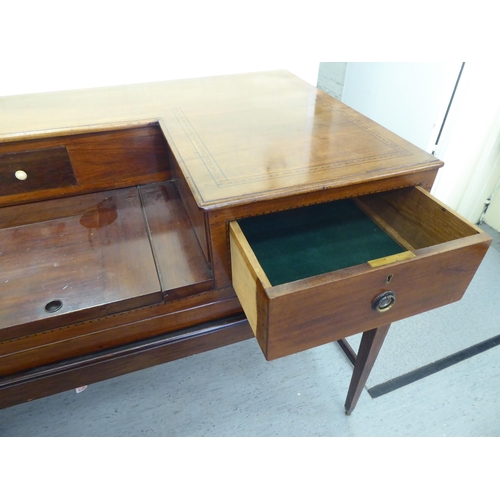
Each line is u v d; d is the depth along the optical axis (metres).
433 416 1.04
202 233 0.73
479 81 1.33
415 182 0.77
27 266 0.76
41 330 0.69
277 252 0.85
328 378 1.15
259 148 0.80
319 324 0.62
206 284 0.76
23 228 0.85
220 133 0.86
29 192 0.89
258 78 1.23
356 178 0.70
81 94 1.07
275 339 0.60
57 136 0.84
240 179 0.70
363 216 0.95
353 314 0.64
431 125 1.53
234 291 0.82
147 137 0.93
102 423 1.03
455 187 1.65
